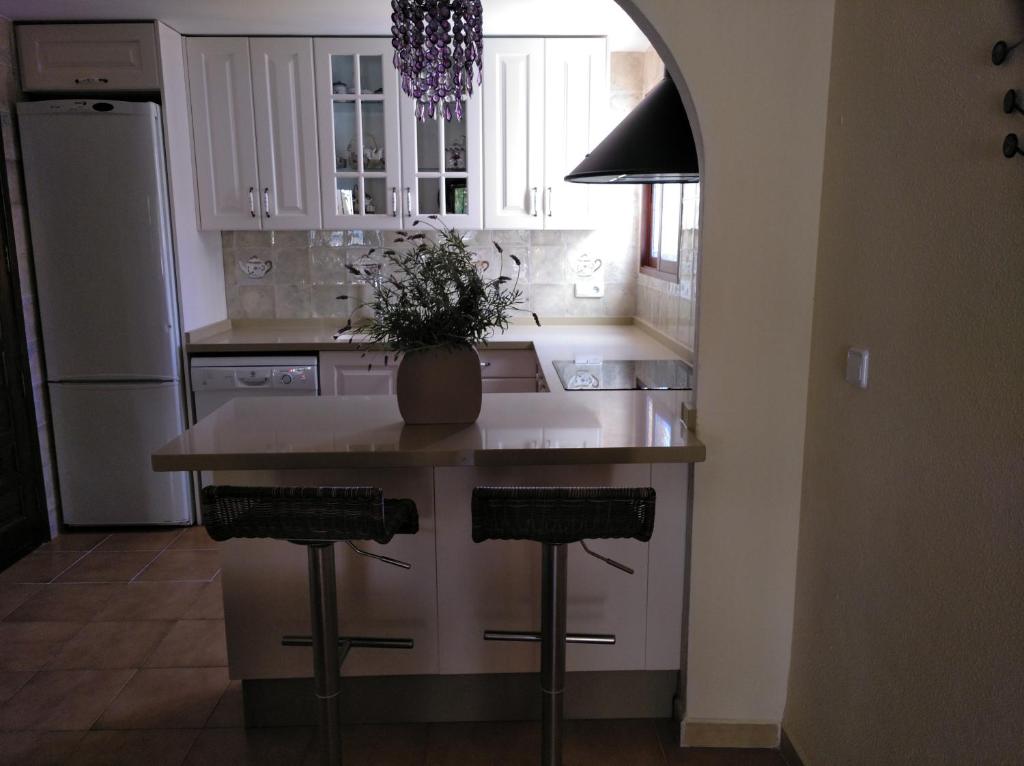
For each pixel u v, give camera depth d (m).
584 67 3.75
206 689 2.46
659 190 3.89
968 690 1.28
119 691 2.45
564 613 1.75
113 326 3.59
